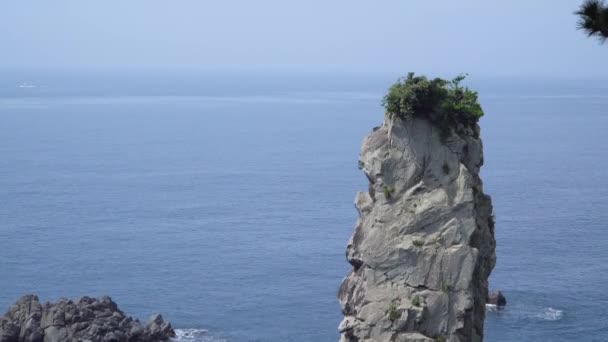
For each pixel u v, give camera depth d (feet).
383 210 200.64
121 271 503.61
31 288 468.34
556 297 449.48
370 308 196.24
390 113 203.82
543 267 510.17
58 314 358.43
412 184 200.75
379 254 198.59
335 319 417.69
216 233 607.78
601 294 456.45
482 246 202.80
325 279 486.38
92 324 360.07
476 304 200.64
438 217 196.54
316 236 597.11
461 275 193.26
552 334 398.42
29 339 349.00
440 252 194.59
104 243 572.92
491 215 210.38
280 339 391.86
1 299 448.24
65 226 624.59
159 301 447.83
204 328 405.80
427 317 193.26
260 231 614.34
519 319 416.05
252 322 413.59
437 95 200.13
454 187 198.08
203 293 460.14
